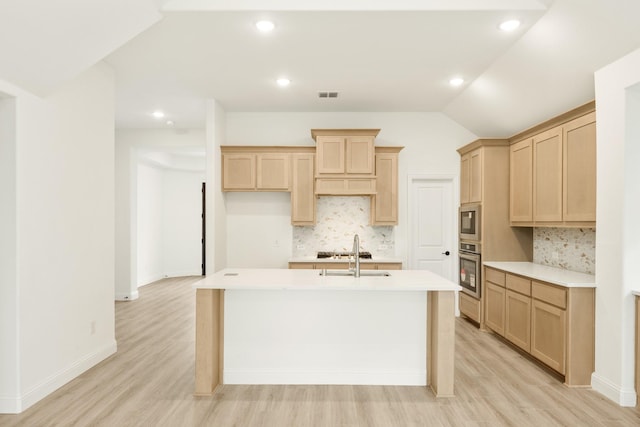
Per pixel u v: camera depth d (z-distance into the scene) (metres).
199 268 9.16
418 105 5.36
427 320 3.24
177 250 9.09
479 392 3.05
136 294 6.72
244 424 2.53
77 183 3.36
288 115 5.70
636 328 2.80
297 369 3.23
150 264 8.36
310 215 5.41
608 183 2.97
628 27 2.62
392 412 2.71
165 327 4.88
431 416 2.66
